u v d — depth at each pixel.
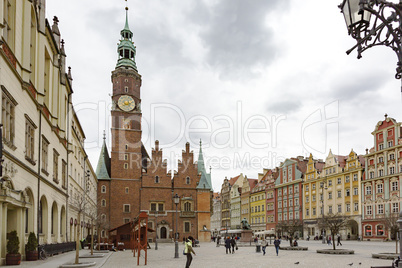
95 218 60.50
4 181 21.61
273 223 110.81
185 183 95.00
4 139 21.64
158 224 91.38
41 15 31.69
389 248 49.00
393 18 9.27
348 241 78.00
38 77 30.97
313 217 94.94
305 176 98.94
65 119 45.47
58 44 41.84
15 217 25.47
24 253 26.58
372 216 78.00
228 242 43.31
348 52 9.92
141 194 92.44
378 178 77.38
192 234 93.00
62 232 43.41
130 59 100.25
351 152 85.44
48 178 34.28
